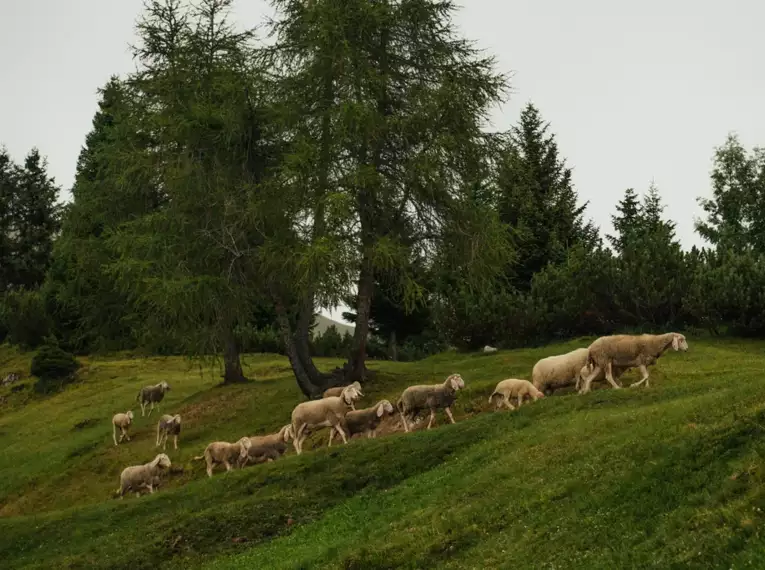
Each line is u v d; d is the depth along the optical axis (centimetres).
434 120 3125
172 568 1827
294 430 2386
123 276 3350
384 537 1534
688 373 2592
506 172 3334
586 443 1595
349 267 2934
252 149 3372
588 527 1197
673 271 3956
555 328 4172
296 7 3253
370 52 3266
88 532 2150
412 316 5619
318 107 3172
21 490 3131
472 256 3212
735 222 6238
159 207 3684
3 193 8862
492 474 1645
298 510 1958
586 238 6550
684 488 1178
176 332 3300
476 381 2969
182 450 3012
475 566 1241
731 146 6369
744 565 902
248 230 3209
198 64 3453
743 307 3622
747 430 1249
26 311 6328
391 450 2134
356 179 2978
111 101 3950
